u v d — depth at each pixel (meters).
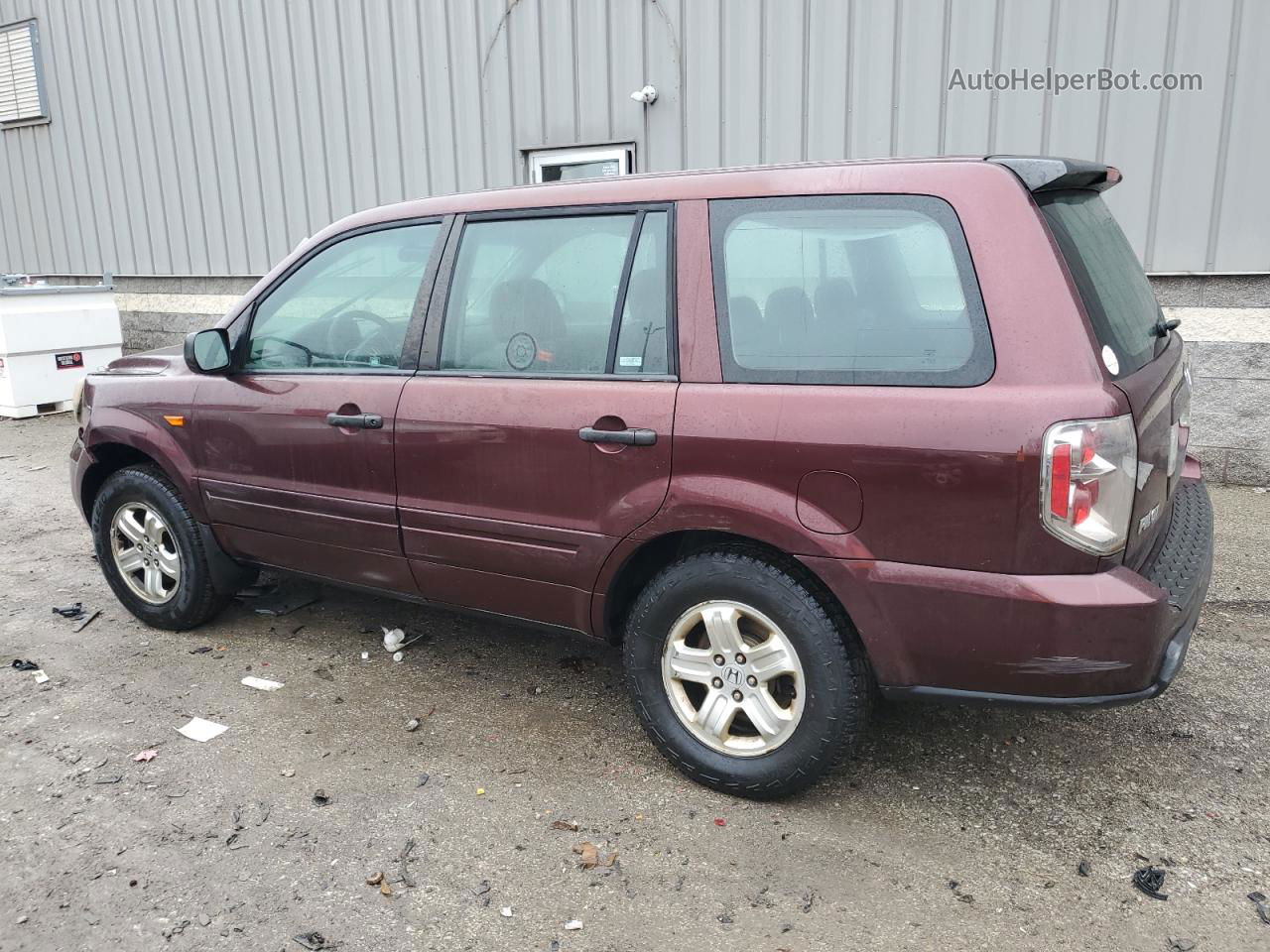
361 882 2.68
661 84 7.52
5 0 11.15
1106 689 2.51
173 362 4.27
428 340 3.46
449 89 8.47
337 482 3.65
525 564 3.28
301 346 3.81
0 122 11.70
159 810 3.00
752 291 2.87
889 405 2.61
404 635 4.29
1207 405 6.34
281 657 4.12
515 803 3.04
